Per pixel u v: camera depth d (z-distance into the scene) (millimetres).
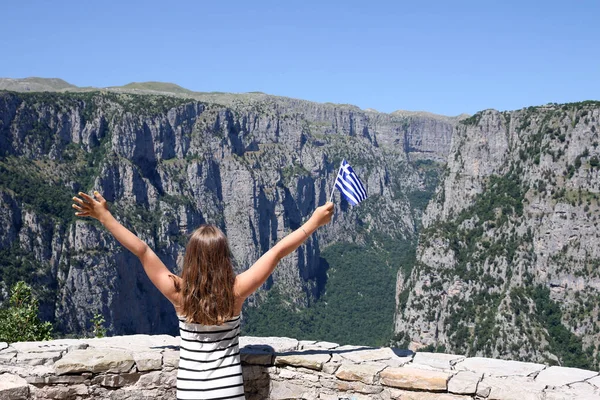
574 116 143875
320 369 7262
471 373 6980
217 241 5223
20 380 7160
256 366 7559
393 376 6906
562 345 122562
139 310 156125
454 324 141000
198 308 5156
